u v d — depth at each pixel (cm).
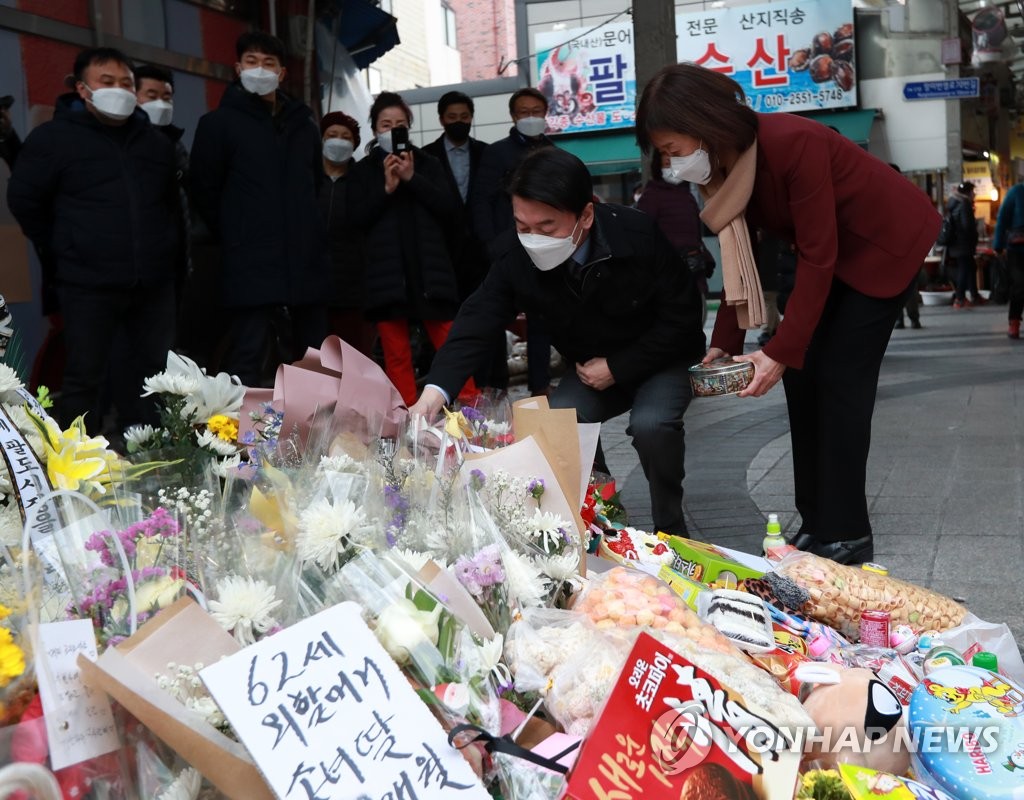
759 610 258
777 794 187
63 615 191
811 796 191
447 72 3244
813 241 382
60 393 576
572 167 355
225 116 626
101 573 194
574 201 354
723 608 253
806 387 444
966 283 2019
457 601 208
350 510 207
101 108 554
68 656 169
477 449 305
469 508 238
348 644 174
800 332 379
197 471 257
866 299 412
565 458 292
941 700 216
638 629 215
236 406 303
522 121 740
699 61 2517
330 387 309
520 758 180
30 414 232
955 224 2009
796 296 382
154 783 169
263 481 233
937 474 623
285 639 171
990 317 1761
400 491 257
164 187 589
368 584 198
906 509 545
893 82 2517
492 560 221
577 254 382
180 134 640
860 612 296
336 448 279
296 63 898
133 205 569
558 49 2483
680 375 412
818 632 278
